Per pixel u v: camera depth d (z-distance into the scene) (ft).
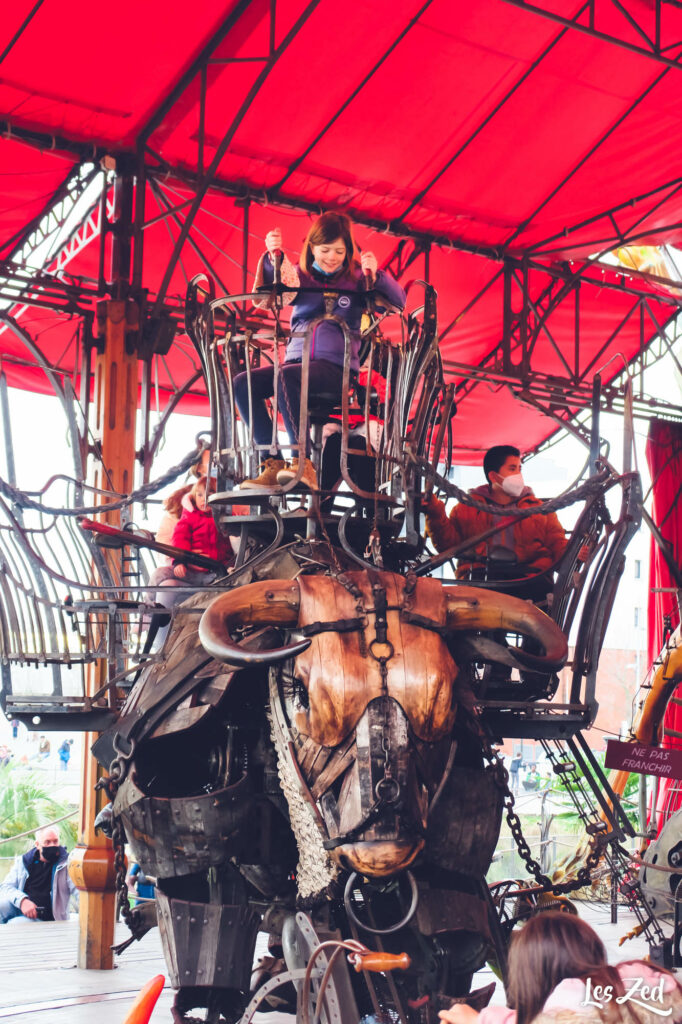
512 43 35.22
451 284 48.91
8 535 20.44
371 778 14.39
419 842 14.43
